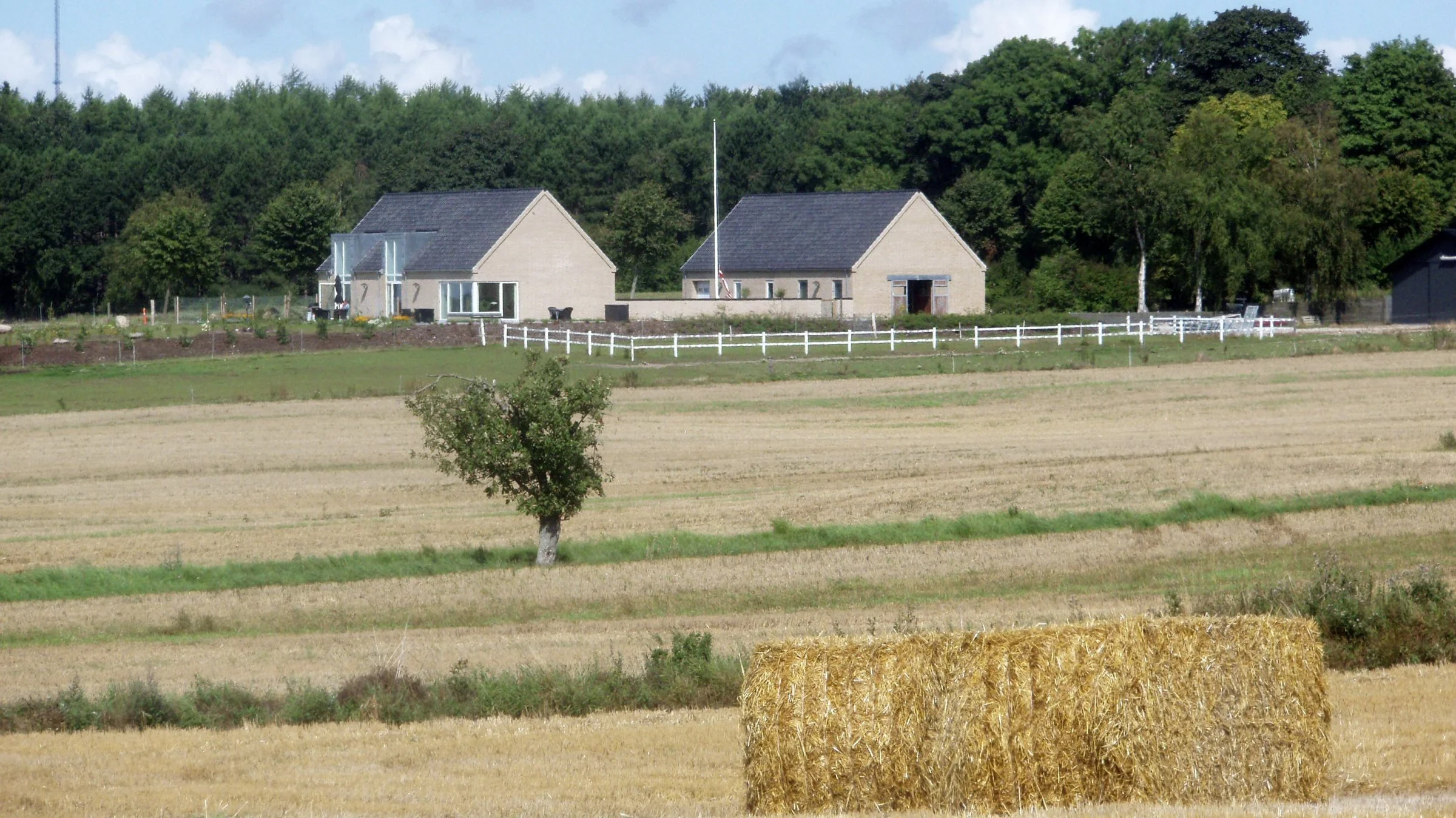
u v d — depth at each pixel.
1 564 55.69
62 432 91.00
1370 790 23.00
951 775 21.84
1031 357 117.12
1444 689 30.19
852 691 22.47
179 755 29.89
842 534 56.19
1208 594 43.00
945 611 43.25
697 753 28.70
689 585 49.47
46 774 28.27
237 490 72.81
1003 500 62.16
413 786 26.73
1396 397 92.38
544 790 26.08
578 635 42.69
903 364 114.19
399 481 74.44
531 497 54.06
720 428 89.25
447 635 43.62
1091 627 22.05
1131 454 73.38
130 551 57.72
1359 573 43.22
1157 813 20.39
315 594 49.97
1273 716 22.27
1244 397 95.12
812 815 22.25
